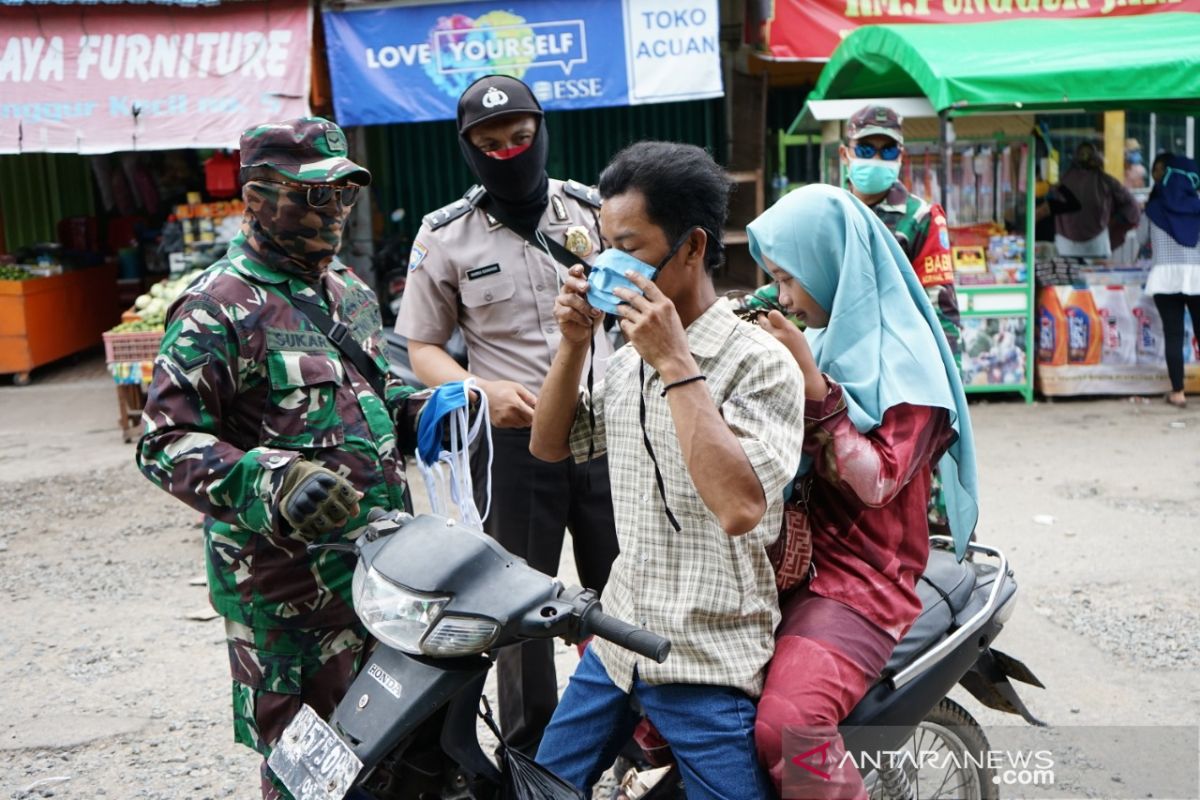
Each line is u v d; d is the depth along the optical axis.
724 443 2.05
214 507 2.40
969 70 7.28
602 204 2.20
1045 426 8.17
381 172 11.02
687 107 10.95
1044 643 4.55
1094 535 5.85
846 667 2.31
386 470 2.67
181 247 9.58
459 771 2.31
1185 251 8.36
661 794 2.54
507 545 3.51
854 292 2.44
